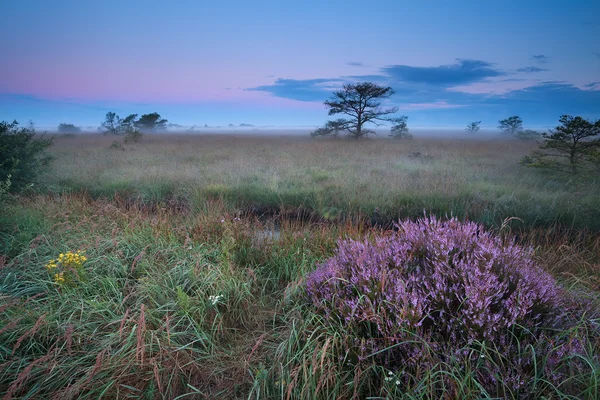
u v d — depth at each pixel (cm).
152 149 2261
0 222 511
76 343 284
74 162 1474
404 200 793
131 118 5700
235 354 288
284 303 348
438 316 254
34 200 742
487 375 218
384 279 272
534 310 252
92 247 453
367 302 263
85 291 354
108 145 2859
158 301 346
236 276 391
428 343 228
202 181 991
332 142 3266
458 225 348
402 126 4197
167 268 412
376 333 258
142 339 263
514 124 6588
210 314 332
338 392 234
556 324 246
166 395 246
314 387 230
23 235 480
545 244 513
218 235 524
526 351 222
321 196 820
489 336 225
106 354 270
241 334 320
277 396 240
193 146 2622
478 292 234
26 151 891
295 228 586
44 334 289
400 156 1769
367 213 739
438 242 306
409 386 219
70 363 261
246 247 485
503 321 232
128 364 255
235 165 1359
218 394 249
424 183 947
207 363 280
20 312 312
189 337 303
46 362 261
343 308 271
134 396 242
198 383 262
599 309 281
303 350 254
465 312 233
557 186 954
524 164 1164
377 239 362
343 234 515
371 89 3819
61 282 346
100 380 247
